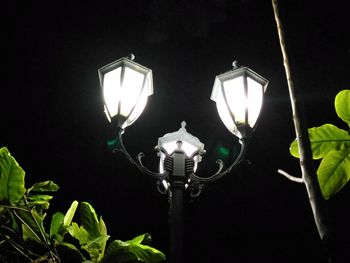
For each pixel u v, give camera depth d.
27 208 2.71
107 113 3.51
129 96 3.51
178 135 3.70
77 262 2.82
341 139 2.09
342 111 2.11
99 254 2.76
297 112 1.76
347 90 2.09
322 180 1.97
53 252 2.76
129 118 3.54
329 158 1.99
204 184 3.50
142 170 3.41
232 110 3.54
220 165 3.62
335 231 1.46
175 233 3.14
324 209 1.52
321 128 2.10
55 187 3.04
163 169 3.46
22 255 2.73
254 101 3.64
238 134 3.57
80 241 2.84
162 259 2.84
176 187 3.36
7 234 2.72
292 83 1.83
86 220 2.97
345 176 1.97
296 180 1.82
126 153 3.40
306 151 1.66
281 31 1.98
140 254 2.84
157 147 3.66
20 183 2.68
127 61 3.60
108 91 3.55
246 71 3.68
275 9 2.04
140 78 3.61
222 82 3.68
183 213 3.26
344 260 1.40
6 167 2.67
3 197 2.67
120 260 2.73
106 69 3.65
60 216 2.94
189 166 3.50
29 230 2.82
